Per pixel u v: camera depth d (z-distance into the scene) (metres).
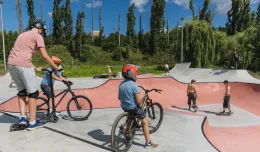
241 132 8.12
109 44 50.56
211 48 28.66
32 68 3.85
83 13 50.44
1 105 6.55
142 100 4.17
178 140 4.07
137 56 49.78
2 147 3.43
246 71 18.47
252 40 27.61
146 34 56.16
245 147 6.77
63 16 49.06
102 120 5.18
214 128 8.55
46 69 4.57
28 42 3.69
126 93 3.44
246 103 12.02
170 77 14.21
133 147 3.68
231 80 16.53
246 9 45.09
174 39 33.53
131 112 3.51
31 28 3.90
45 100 4.87
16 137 3.84
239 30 45.88
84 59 44.72
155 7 50.06
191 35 29.02
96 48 50.31
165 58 47.41
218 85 14.44
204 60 28.67
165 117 5.62
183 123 5.12
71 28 49.69
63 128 4.42
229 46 28.58
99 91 10.79
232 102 12.49
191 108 11.48
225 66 28.69
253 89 13.06
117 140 3.77
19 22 44.66
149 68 38.16
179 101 12.58
